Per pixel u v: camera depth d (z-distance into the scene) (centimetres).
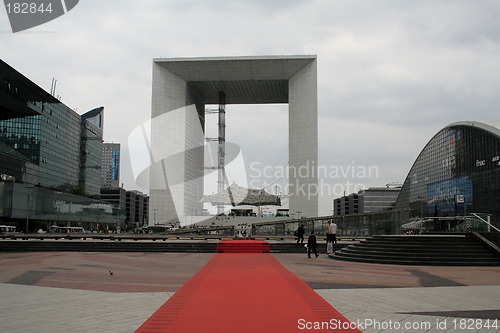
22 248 3369
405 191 16688
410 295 1258
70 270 1964
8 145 11731
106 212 13475
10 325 884
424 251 2378
